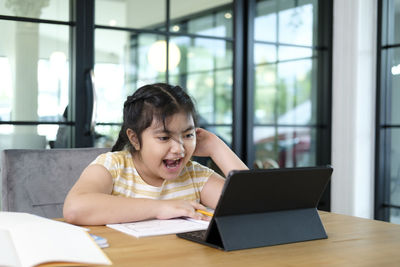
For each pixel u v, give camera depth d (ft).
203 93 10.57
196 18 10.43
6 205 4.57
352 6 11.65
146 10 9.81
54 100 9.03
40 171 4.69
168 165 3.97
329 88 12.12
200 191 4.61
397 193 11.69
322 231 3.20
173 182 4.46
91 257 2.40
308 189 3.15
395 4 11.60
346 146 11.85
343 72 11.88
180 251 2.75
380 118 11.78
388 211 11.87
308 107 12.05
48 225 2.77
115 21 9.48
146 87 4.00
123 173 4.30
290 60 11.75
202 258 2.61
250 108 11.11
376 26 11.80
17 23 8.68
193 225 3.42
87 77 9.15
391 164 11.80
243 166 4.66
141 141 3.92
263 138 11.39
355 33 11.61
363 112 11.78
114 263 2.47
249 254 2.73
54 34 8.98
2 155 4.63
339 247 2.93
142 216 3.56
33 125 8.87
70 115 9.16
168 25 10.07
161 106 3.78
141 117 3.85
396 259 2.66
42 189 4.68
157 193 4.32
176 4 10.16
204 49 10.54
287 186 3.03
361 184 11.79
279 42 11.56
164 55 10.03
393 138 11.75
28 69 8.80
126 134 4.26
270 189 2.96
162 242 2.97
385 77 11.82
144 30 9.78
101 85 9.38
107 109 9.45
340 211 11.96
